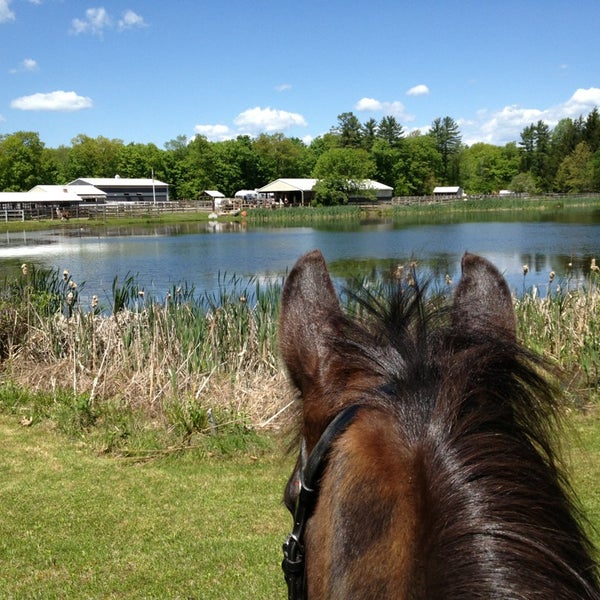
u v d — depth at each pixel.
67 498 6.12
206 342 8.91
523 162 146.50
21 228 64.38
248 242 45.50
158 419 8.01
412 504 1.06
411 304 1.46
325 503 1.26
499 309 1.57
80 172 129.50
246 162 124.06
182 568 4.87
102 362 8.73
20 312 10.36
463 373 1.20
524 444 1.08
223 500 6.06
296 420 1.69
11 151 109.88
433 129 147.12
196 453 7.16
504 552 0.91
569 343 8.88
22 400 8.80
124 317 9.94
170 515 5.76
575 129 135.12
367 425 1.21
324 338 1.51
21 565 4.98
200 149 122.81
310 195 104.75
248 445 7.19
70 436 7.77
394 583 1.01
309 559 1.30
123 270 29.73
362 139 137.00
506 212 85.12
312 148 143.38
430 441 1.11
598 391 7.98
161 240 48.34
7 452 7.33
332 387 1.42
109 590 4.62
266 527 5.53
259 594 4.49
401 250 37.22
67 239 50.19
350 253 36.19
